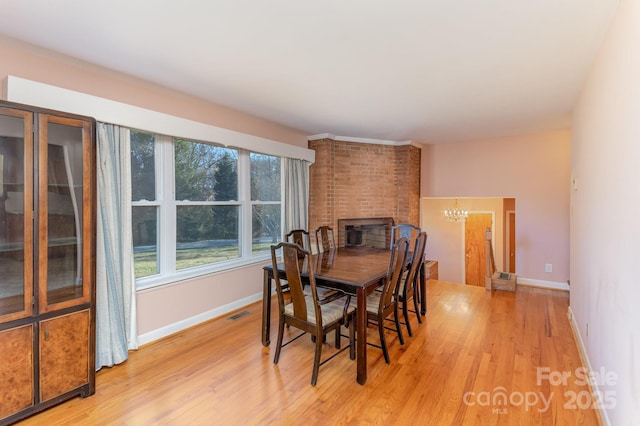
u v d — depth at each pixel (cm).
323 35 201
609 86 188
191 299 331
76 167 205
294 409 201
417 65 244
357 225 517
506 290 457
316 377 228
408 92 303
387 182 541
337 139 498
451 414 196
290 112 369
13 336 182
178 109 312
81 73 246
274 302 411
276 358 258
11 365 181
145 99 287
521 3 167
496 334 311
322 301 275
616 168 171
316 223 489
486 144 525
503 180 511
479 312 373
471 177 539
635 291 139
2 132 179
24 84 206
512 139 502
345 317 251
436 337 305
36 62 224
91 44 212
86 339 212
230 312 371
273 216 447
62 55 227
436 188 571
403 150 541
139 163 298
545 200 479
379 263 316
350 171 511
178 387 225
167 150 319
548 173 476
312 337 300
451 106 346
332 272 274
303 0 165
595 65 229
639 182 134
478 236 704
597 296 215
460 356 267
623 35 159
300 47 217
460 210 678
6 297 181
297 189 459
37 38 204
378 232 546
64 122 198
